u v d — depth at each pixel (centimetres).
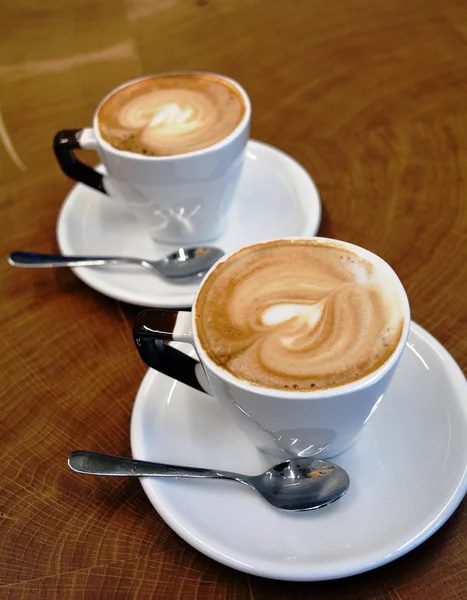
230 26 74
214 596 40
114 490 44
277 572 38
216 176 53
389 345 40
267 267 43
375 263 42
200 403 45
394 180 56
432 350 44
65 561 41
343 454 43
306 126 61
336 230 54
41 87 70
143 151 53
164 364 43
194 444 44
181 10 78
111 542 42
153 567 41
